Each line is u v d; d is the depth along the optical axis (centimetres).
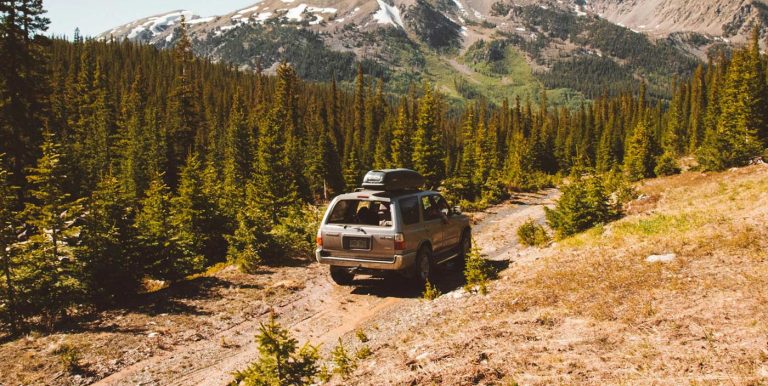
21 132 2962
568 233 1544
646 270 834
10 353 706
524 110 12962
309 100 12600
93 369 665
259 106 8994
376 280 1152
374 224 1040
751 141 2986
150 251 1121
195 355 727
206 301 972
